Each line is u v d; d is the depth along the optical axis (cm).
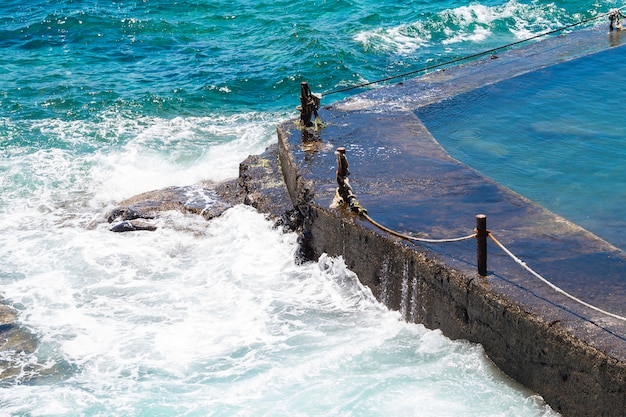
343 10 2961
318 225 1244
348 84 2262
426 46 2553
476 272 987
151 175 1731
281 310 1155
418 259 1041
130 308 1199
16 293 1261
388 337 1056
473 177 1295
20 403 979
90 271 1314
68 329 1149
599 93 1753
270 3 3103
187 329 1130
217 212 1472
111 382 1014
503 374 944
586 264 991
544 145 1542
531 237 1073
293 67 2388
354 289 1184
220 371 1020
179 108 2138
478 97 1745
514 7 2806
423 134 1509
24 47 2698
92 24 2853
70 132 1984
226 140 1905
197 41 2731
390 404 916
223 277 1266
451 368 969
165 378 1014
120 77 2392
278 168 1573
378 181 1302
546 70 1869
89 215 1555
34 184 1708
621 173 1416
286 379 984
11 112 2119
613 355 804
